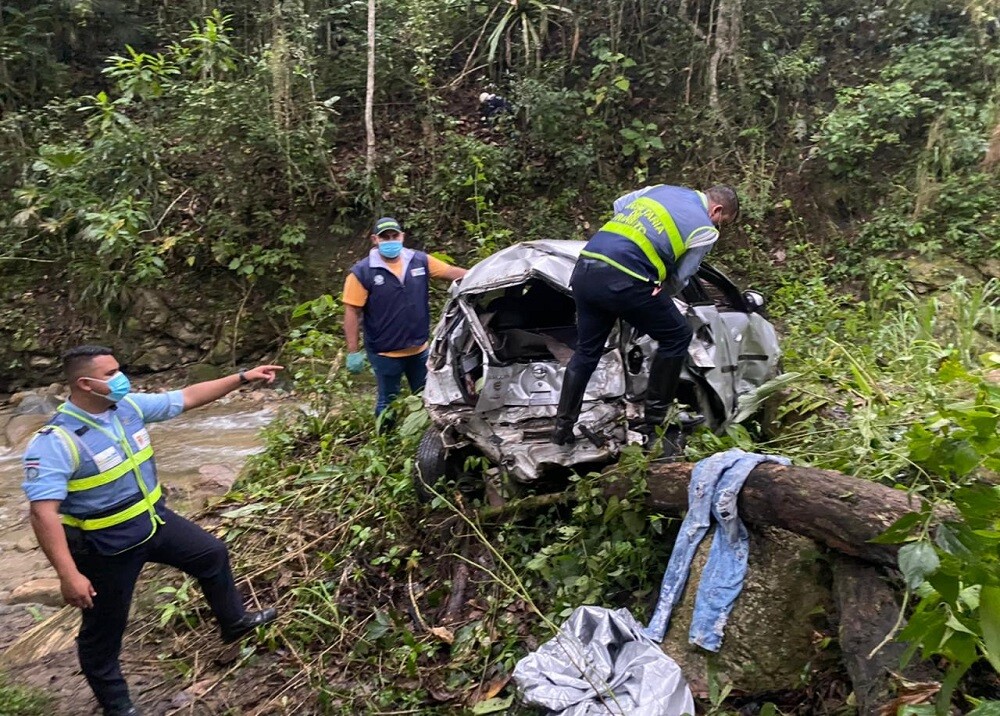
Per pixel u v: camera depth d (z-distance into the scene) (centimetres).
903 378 439
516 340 454
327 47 980
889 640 231
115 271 840
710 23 914
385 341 518
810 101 910
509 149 899
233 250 861
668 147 901
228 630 349
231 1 1007
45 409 778
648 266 331
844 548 248
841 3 944
